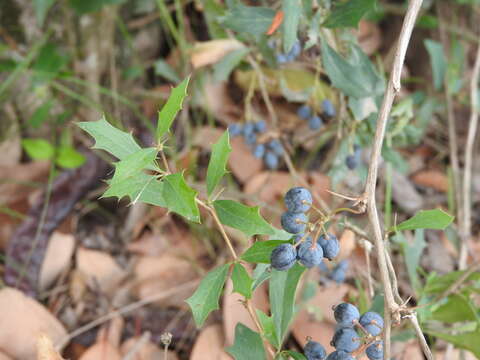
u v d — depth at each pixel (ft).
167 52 1.72
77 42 1.52
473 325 1.05
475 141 1.66
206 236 1.39
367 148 1.51
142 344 1.20
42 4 1.32
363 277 1.19
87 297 1.31
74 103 1.56
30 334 1.15
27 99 1.50
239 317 1.18
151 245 1.40
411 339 1.08
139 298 1.32
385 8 1.67
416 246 1.08
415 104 1.63
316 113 1.34
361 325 0.72
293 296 0.79
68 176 1.44
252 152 1.44
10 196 1.43
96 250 1.39
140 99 1.65
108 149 0.70
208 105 1.55
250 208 0.72
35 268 1.33
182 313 1.29
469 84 1.67
